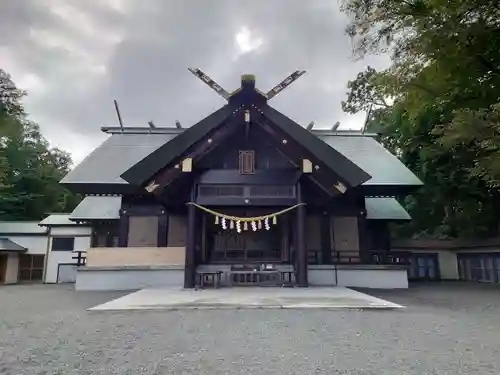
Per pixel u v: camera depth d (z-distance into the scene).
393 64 10.87
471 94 10.98
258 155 11.30
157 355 3.43
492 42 9.27
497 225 18.11
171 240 14.49
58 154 37.09
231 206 10.84
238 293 8.86
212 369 2.99
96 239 17.77
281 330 4.55
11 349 3.70
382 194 14.41
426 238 20.38
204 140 10.62
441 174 16.61
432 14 9.35
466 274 18.47
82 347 3.76
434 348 3.68
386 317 5.57
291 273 11.23
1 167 21.31
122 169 14.66
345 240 14.34
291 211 11.21
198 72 10.86
